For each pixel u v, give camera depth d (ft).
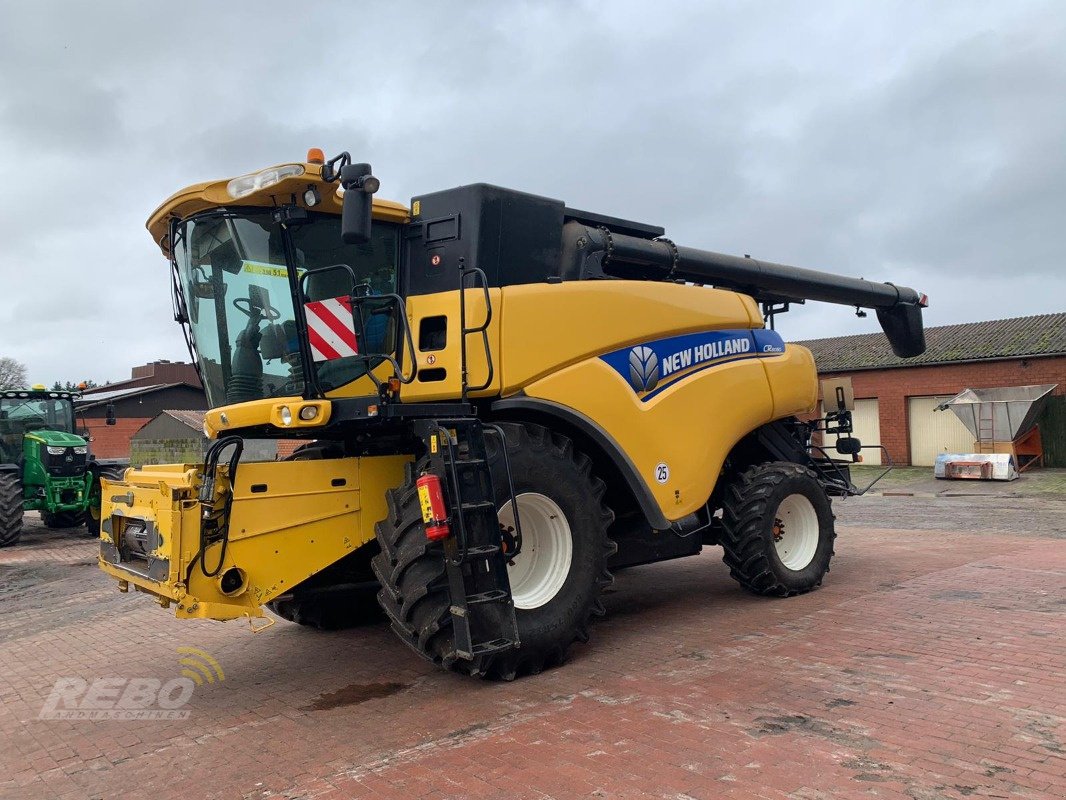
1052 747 11.96
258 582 15.60
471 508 14.96
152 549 15.52
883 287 31.60
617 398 18.92
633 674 16.28
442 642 15.11
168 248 20.17
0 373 213.25
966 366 76.28
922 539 34.04
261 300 17.17
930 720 13.12
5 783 12.55
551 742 12.85
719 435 21.61
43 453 46.73
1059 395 70.79
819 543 23.88
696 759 11.94
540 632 16.34
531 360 17.39
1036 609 20.30
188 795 11.72
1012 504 48.98
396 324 17.83
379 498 17.25
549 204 19.34
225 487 15.25
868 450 83.71
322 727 14.17
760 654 17.26
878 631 18.70
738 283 25.88
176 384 129.70
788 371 24.76
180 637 21.53
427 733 13.57
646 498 18.88
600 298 18.94
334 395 16.98
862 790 10.75
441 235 17.94
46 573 34.94
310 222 17.08
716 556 31.83
